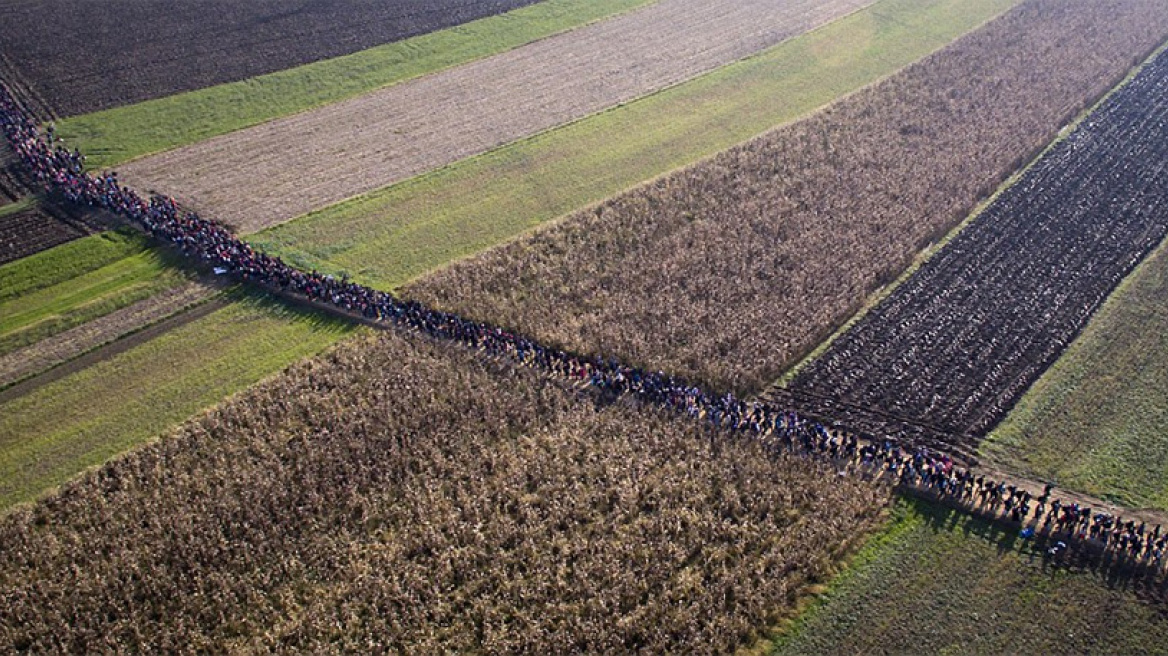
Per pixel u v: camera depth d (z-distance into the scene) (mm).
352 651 46656
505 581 49688
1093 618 47406
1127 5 132125
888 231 81000
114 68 112500
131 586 50125
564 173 94250
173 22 125062
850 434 59812
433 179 93188
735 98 110188
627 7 137625
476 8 133875
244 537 53094
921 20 132500
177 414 63438
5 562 52312
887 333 69312
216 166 95312
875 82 112500
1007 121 100375
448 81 114000
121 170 94125
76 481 57562
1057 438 59219
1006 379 64438
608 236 81875
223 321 73000
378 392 63750
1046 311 71250
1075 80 109625
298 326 72188
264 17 127562
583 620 47406
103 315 73750
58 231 83562
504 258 79500
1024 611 47844
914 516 53719
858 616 47781
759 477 55781
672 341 68062
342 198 90000
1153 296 72688
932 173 90375
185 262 79688
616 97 110312
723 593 48375
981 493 54219
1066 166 92562
